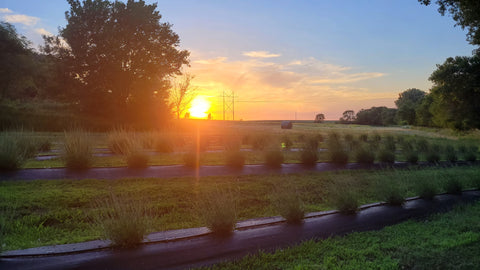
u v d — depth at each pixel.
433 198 9.33
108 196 7.93
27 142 12.30
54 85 36.41
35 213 6.58
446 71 36.12
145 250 4.66
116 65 35.53
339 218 6.91
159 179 9.95
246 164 13.84
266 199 8.95
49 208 6.90
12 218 5.94
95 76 36.03
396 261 4.39
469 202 9.01
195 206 7.84
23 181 8.59
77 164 10.73
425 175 11.86
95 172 10.48
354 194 7.84
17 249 4.73
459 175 13.32
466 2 12.52
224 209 5.82
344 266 4.20
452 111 38.97
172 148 16.61
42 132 26.89
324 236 5.67
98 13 35.31
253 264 4.21
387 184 9.25
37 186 8.25
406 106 82.88
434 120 47.72
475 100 36.34
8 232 5.56
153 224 6.49
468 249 4.99
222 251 4.73
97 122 34.81
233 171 12.23
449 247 5.06
